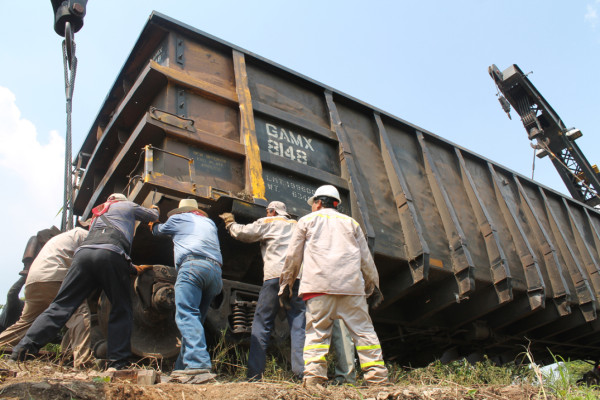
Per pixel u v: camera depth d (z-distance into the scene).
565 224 10.78
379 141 7.68
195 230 4.60
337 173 6.86
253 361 4.38
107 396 2.87
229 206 5.30
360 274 4.02
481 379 6.05
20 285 5.83
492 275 7.63
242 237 4.89
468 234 7.88
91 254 4.21
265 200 5.57
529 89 15.18
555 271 8.74
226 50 6.75
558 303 8.61
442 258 7.16
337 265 3.96
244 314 5.13
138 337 4.73
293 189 6.12
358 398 3.36
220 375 4.71
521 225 9.20
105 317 4.77
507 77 15.17
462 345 8.67
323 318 3.91
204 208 5.28
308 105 7.24
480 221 8.09
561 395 3.82
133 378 3.36
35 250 5.97
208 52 6.55
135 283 4.71
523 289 8.04
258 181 5.64
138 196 5.04
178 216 4.71
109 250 4.25
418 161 8.14
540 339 9.41
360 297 3.97
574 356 11.00
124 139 6.30
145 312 4.70
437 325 7.90
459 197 8.33
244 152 5.85
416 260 6.60
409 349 8.35
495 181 9.14
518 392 3.78
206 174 5.53
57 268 4.70
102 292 4.91
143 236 5.17
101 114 7.25
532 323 8.78
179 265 4.48
